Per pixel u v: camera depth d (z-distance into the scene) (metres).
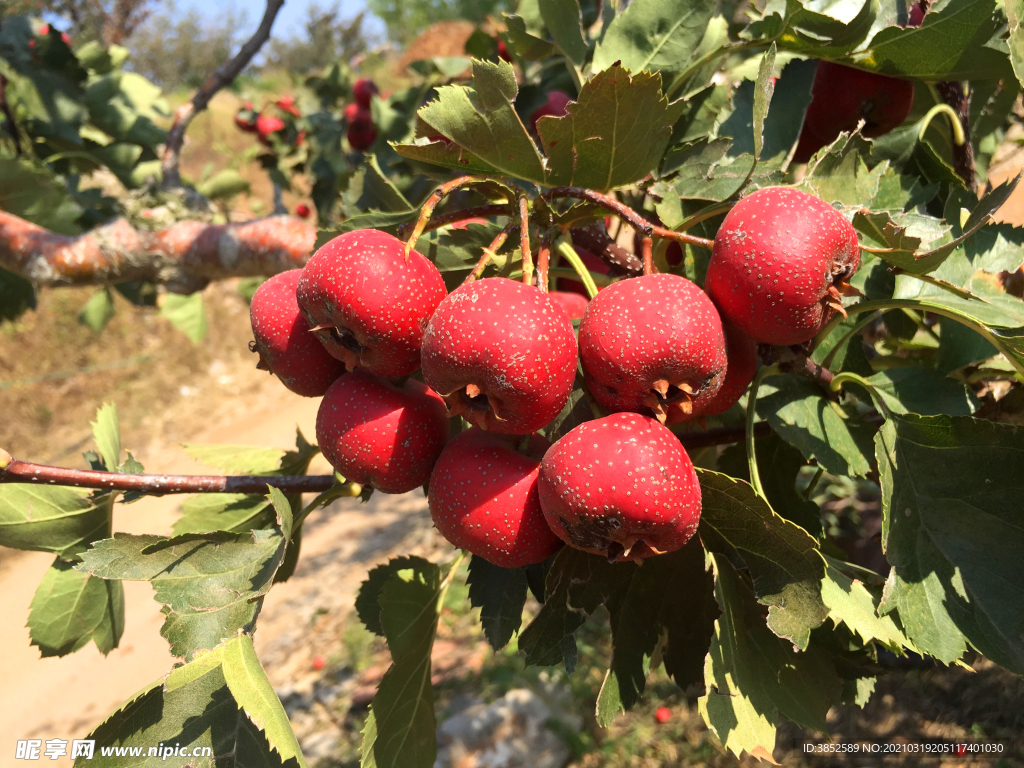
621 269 0.16
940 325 0.16
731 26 0.23
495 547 0.12
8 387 1.27
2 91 0.39
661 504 0.10
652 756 0.53
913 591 0.12
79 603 0.18
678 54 0.17
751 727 0.11
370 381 0.13
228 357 1.45
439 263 0.14
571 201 0.16
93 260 0.31
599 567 0.13
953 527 0.12
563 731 0.55
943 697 0.47
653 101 0.12
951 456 0.12
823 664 0.13
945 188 0.17
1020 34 0.12
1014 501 0.12
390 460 0.13
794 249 0.11
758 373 0.14
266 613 0.84
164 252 0.31
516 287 0.11
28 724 0.74
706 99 0.18
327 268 0.12
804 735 0.48
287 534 0.13
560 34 0.17
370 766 0.14
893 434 0.13
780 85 0.16
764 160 0.16
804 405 0.14
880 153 0.17
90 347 1.39
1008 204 0.35
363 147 0.51
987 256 0.15
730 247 0.11
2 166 0.32
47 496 0.17
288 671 0.72
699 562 0.13
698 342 0.10
